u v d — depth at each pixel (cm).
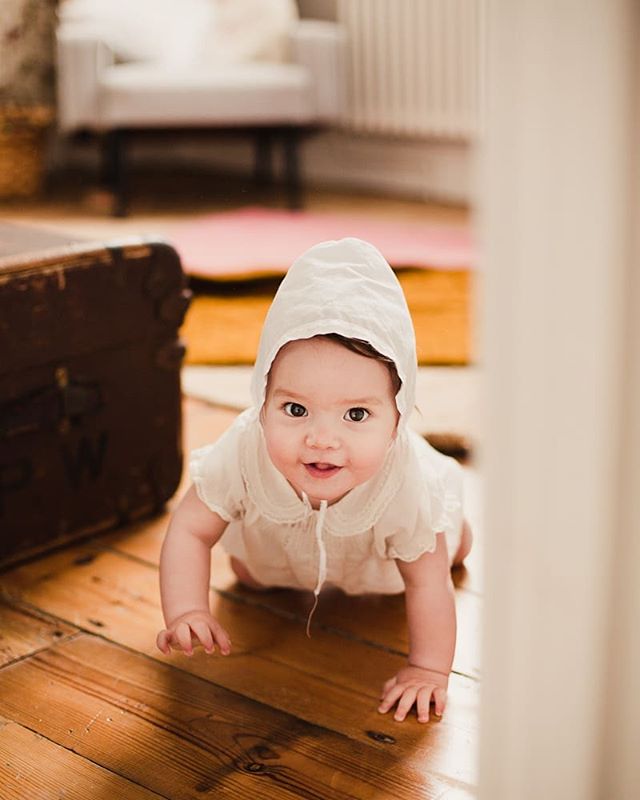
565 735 62
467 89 370
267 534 109
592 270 53
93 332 131
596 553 58
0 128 379
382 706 100
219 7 363
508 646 62
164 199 388
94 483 137
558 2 50
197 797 87
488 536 61
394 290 97
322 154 426
